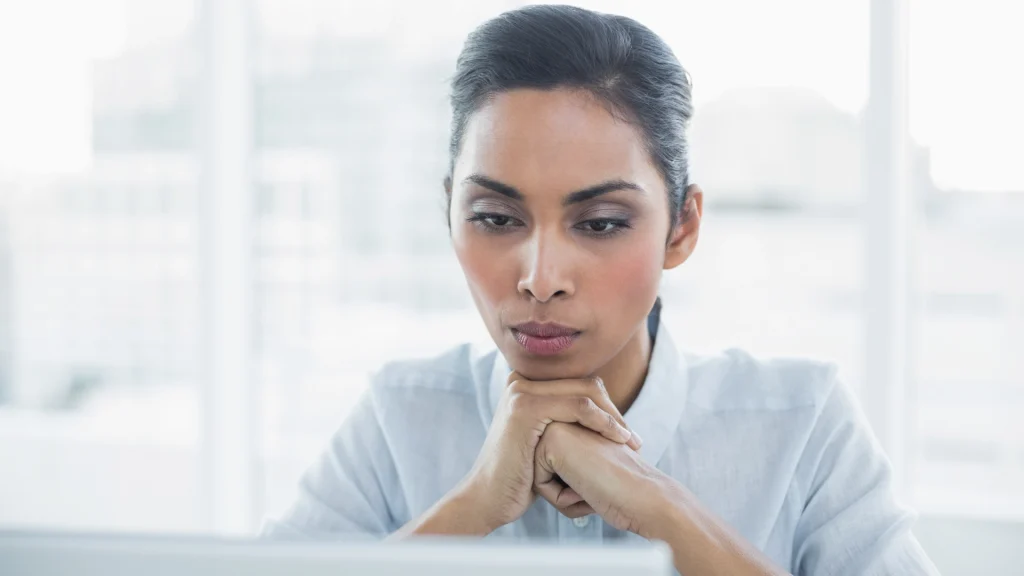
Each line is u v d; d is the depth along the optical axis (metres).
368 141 2.20
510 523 0.94
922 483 1.92
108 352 2.44
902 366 1.88
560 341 0.81
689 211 0.88
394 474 1.04
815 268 1.93
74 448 2.47
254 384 2.31
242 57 2.24
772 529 0.97
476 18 2.12
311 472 1.04
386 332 2.24
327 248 2.25
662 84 0.80
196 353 2.41
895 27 1.81
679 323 1.97
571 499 0.88
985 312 1.87
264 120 2.25
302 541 0.38
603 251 0.78
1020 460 1.87
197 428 2.42
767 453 0.97
